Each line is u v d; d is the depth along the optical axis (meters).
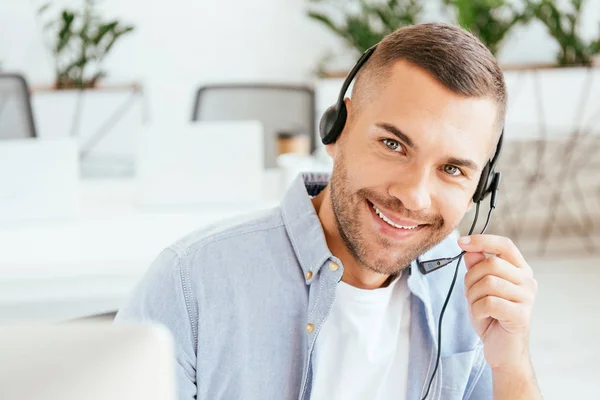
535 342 2.80
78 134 3.85
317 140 2.69
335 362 0.91
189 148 1.87
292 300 0.89
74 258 1.51
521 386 0.93
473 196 0.92
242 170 1.88
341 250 0.91
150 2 4.09
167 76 4.18
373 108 0.82
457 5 3.61
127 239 1.63
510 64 3.87
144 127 1.86
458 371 1.00
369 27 3.89
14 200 1.75
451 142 0.79
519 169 3.78
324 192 0.96
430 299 1.00
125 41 4.10
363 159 0.83
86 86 3.89
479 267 0.91
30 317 1.49
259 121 2.71
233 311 0.87
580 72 3.66
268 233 0.92
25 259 1.50
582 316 3.03
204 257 0.88
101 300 1.51
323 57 4.24
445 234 0.85
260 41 4.21
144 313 0.86
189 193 1.88
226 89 2.71
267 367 0.88
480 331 0.94
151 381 0.40
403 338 0.96
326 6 4.17
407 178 0.81
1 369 0.39
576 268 3.56
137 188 1.92
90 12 4.00
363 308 0.91
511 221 3.84
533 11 3.71
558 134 3.72
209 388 0.88
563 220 3.89
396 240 0.84
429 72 0.79
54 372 0.39
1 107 2.63
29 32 4.02
